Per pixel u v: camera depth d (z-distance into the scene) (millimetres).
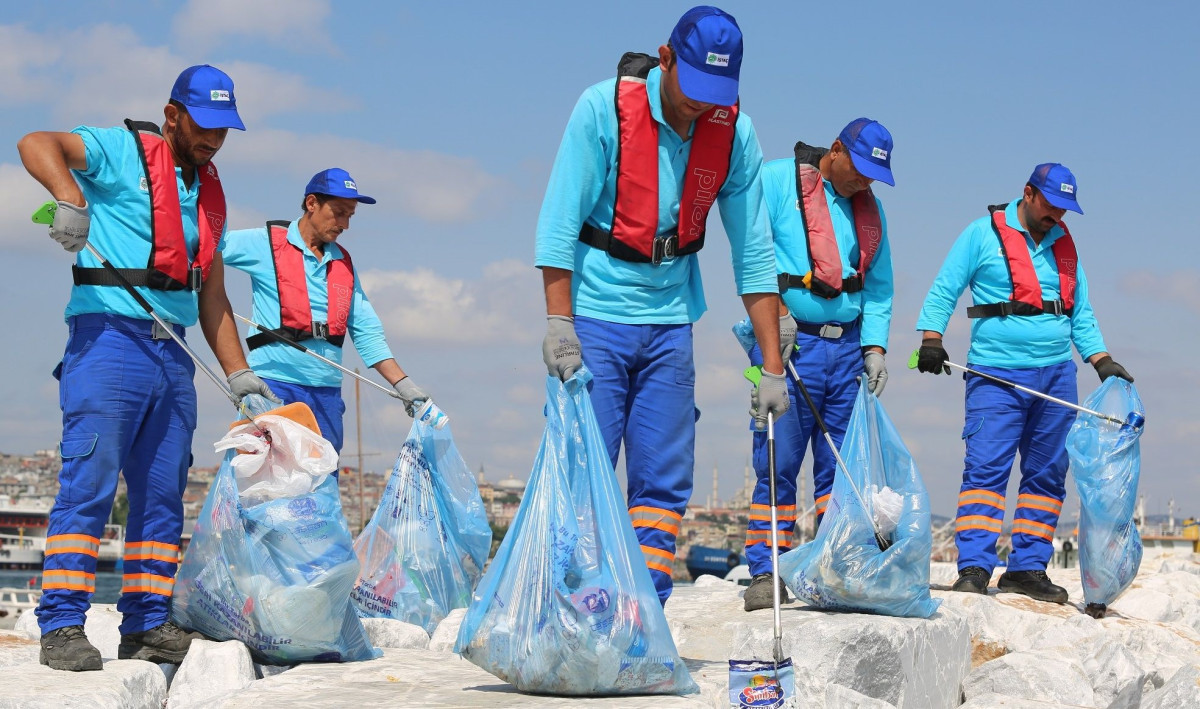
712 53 4078
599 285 4344
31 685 4137
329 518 5066
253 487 5082
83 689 4117
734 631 5129
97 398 4703
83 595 4648
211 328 5223
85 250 4758
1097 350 7465
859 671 4938
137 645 5043
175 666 5043
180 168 4977
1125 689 5234
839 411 6223
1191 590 8477
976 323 7434
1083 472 7027
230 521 4973
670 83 4219
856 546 5504
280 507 5020
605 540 3961
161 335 4863
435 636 5992
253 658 5105
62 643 4504
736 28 4125
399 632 5840
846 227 6227
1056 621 6613
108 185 4773
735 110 4398
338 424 7602
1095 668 5730
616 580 3910
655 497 4426
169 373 4898
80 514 4668
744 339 5934
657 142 4293
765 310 4633
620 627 3846
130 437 4812
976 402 7371
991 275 7359
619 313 4348
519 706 3750
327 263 7551
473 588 7371
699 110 4211
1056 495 7430
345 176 7488
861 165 6055
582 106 4250
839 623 5004
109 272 4750
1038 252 7355
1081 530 7031
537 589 3914
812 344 6148
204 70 4883
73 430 4707
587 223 4367
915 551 5488
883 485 5746
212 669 4688
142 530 4988
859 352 6266
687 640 5719
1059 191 7145
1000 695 5359
